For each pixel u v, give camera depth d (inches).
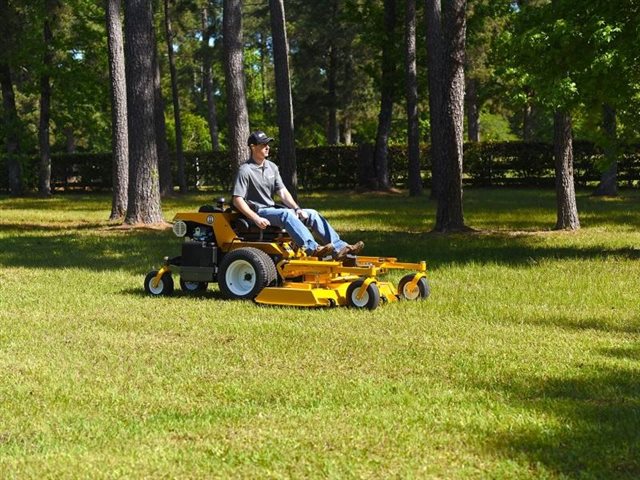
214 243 436.1
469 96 2116.1
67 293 455.2
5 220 1065.5
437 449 208.4
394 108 2516.0
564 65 566.3
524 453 204.1
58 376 281.9
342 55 2082.9
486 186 1753.2
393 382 268.1
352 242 716.0
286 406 244.7
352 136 3073.3
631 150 638.5
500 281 478.3
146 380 275.6
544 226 864.9
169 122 2728.8
